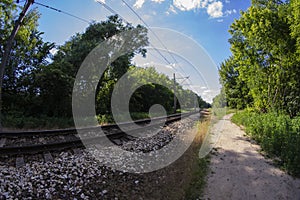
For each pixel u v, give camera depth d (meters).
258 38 15.88
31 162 6.29
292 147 7.98
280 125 10.93
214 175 6.81
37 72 19.28
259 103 17.72
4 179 5.00
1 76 11.52
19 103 17.91
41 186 4.93
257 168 7.40
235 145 10.41
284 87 16.34
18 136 9.52
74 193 4.92
